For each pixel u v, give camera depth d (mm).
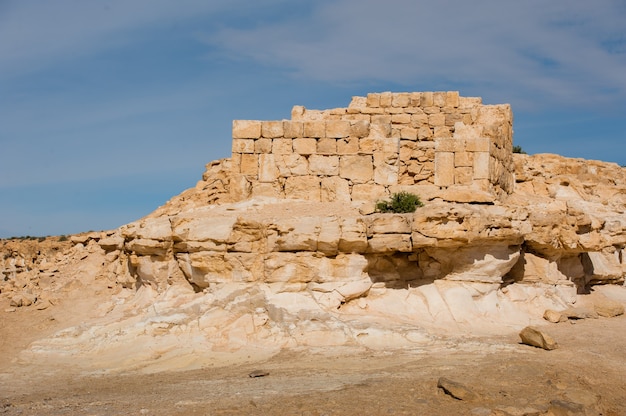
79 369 19797
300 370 17938
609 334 21781
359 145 28203
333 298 22594
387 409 14586
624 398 15742
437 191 26828
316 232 22688
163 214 30375
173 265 24891
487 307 23594
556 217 25250
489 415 14367
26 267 33312
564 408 14617
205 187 32344
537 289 25375
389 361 18438
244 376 17672
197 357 19953
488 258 23734
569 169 36250
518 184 33625
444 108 31484
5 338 22828
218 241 23094
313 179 28312
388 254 23797
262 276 22828
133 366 19656
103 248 29578
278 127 28703
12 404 16125
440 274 24094
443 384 15594
